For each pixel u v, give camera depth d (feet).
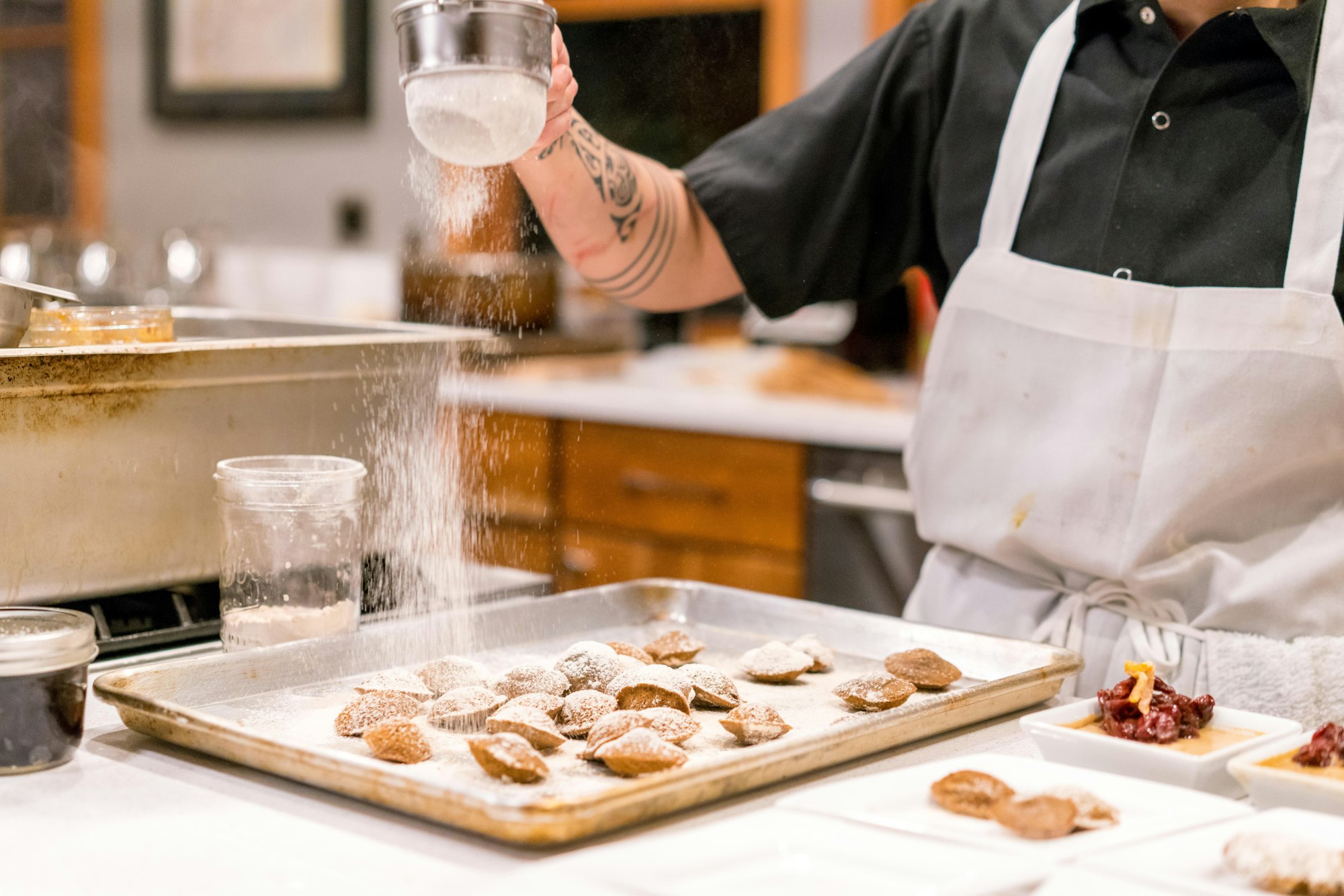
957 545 4.12
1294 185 3.65
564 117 3.85
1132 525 3.75
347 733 2.88
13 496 3.40
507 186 9.71
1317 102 3.59
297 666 3.33
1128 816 2.44
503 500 9.37
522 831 2.25
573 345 10.14
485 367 4.53
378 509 4.23
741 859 2.21
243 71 11.98
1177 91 3.74
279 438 3.95
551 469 9.20
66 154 13.00
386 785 2.41
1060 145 3.98
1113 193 3.85
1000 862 2.17
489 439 9.25
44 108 12.98
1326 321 3.54
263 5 11.75
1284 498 3.70
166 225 12.65
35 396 3.40
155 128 12.61
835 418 8.14
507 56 2.74
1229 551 3.71
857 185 4.39
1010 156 4.04
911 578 7.77
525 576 4.54
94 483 3.56
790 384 8.91
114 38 12.64
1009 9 4.16
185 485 3.76
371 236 11.59
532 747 2.72
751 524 8.38
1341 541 3.63
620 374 9.91
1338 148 3.58
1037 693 3.27
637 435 8.79
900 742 2.93
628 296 4.66
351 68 11.39
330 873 2.23
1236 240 3.69
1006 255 3.99
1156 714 2.83
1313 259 3.58
